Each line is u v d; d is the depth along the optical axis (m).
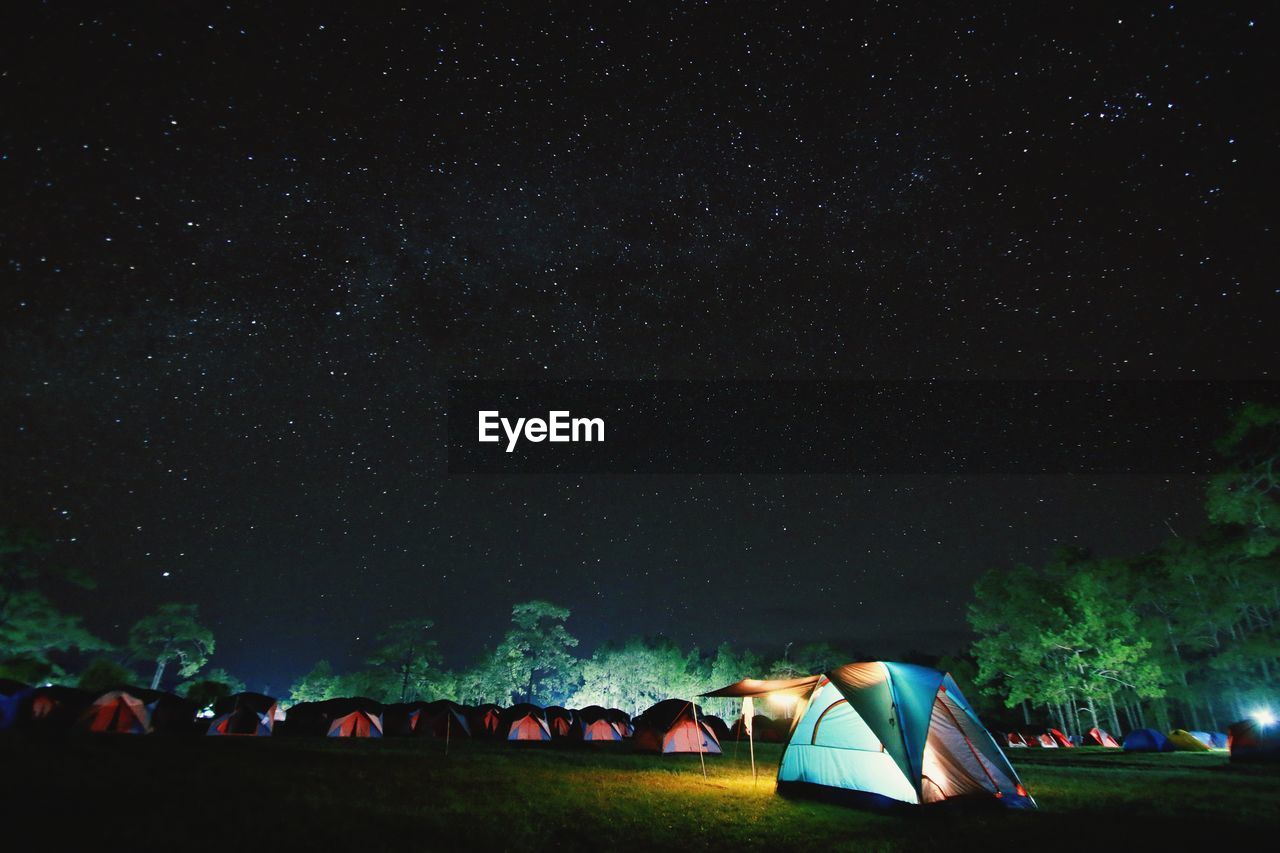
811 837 10.48
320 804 11.70
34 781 12.24
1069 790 16.09
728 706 73.00
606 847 9.70
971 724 13.75
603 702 75.31
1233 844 9.81
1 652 41.62
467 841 9.55
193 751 20.38
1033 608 45.94
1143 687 41.00
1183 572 43.41
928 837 10.49
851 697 13.92
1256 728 26.27
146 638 56.44
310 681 78.06
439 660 71.56
